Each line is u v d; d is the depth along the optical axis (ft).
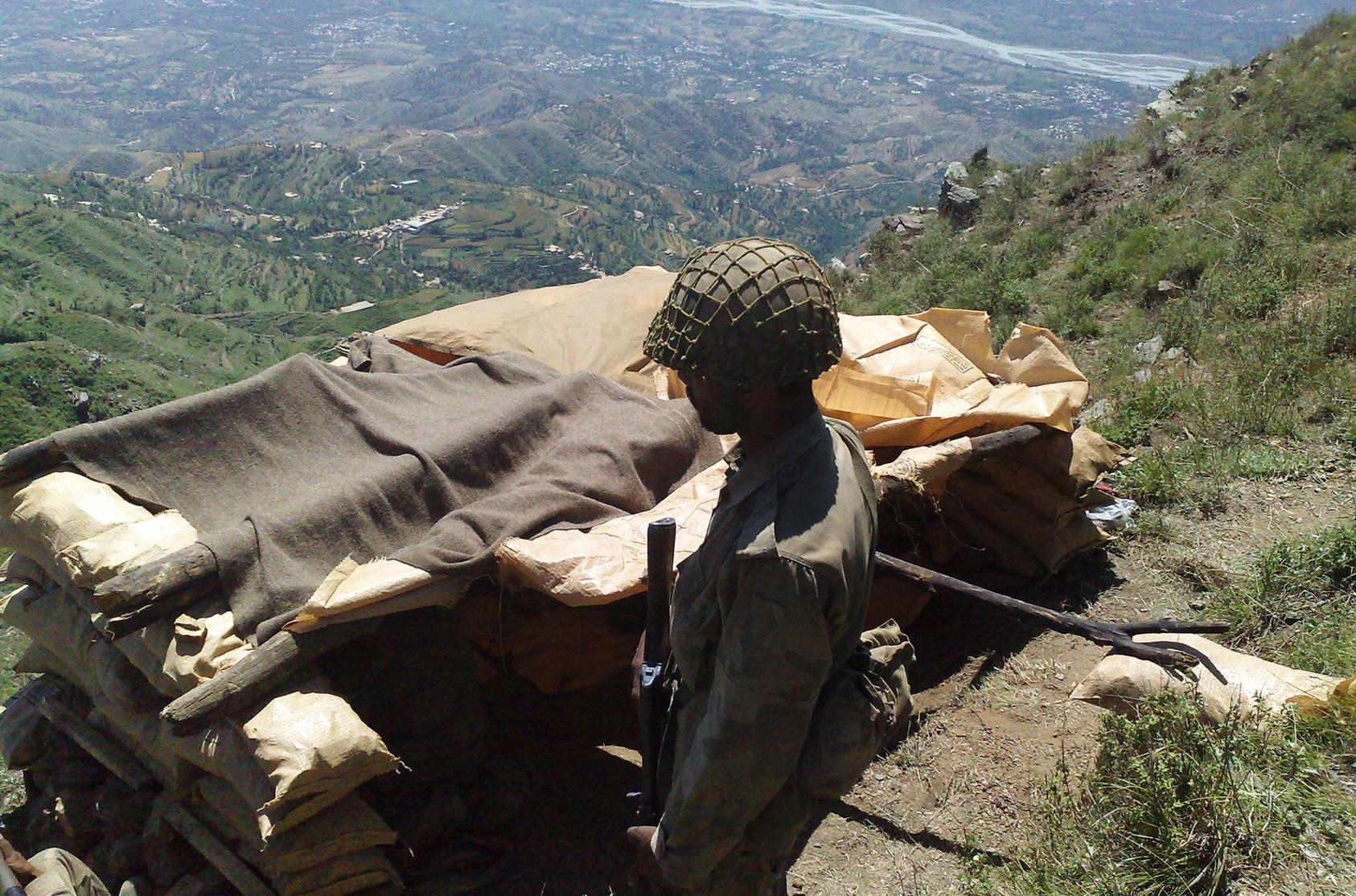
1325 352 18.19
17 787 15.06
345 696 8.77
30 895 7.86
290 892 7.30
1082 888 7.61
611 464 10.11
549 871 8.88
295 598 8.18
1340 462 14.58
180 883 8.46
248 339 427.33
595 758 10.44
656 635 5.89
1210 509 13.96
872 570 4.99
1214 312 22.35
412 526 9.38
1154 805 7.68
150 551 8.49
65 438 9.10
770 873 5.34
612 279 16.99
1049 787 8.61
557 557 8.70
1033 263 31.73
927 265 36.86
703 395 4.72
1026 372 13.34
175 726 7.20
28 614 10.02
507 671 11.35
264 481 9.63
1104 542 12.87
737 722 4.34
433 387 11.60
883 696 5.07
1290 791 7.75
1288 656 10.36
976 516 12.98
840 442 4.88
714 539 4.79
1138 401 17.78
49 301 431.43
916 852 8.87
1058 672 11.04
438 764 9.17
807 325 4.44
